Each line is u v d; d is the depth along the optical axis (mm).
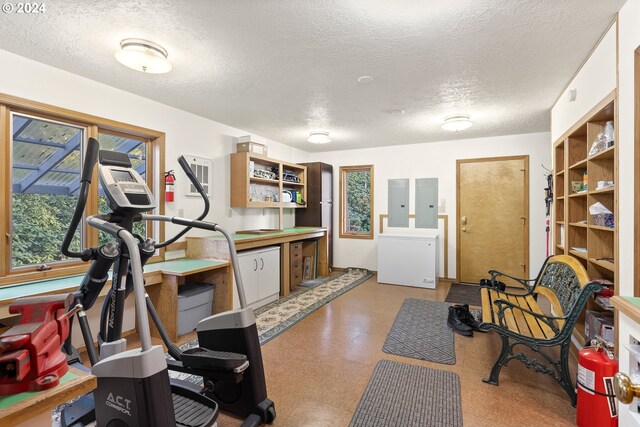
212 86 3006
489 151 5180
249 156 4312
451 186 5434
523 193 4996
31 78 2463
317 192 5820
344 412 1949
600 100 2207
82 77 2779
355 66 2592
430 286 5004
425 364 2543
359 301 4285
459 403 2027
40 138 2652
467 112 3820
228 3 1790
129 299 3189
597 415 1710
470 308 3973
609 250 2496
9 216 2416
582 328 2789
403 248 5176
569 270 2432
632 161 1765
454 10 1861
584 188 2859
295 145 5848
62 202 2793
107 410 1304
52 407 734
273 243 4305
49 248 2711
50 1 1753
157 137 3445
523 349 2814
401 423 1843
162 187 3475
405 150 5762
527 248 4973
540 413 1928
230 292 3465
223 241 3488
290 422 1864
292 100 3400
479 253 5266
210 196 4086
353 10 1858
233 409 1931
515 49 2326
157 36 2135
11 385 718
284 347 2863
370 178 6070
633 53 1740
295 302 4238
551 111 3693
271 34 2115
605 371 1701
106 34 2111
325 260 5832
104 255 1591
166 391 1279
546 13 1899
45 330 785
